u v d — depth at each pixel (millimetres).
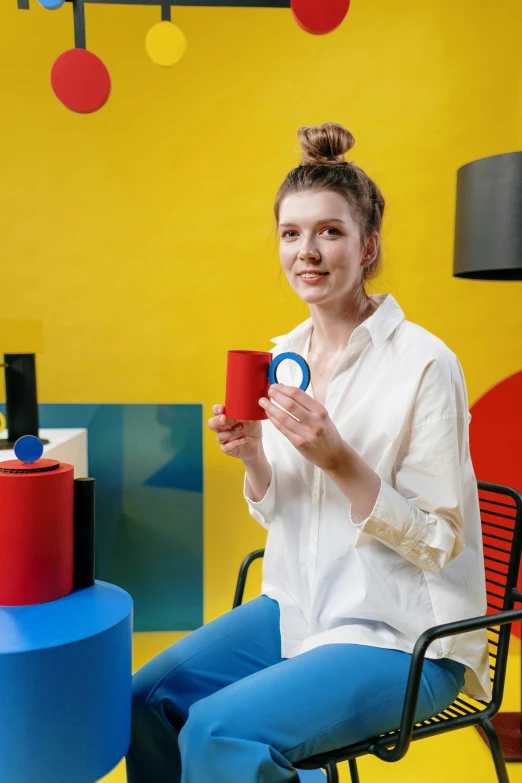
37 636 891
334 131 1146
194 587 2299
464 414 1114
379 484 1017
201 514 2271
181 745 969
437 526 1033
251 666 1212
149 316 2197
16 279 2164
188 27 2094
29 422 1883
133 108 2117
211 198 2164
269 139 2150
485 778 1651
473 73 2139
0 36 2068
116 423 2225
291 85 2133
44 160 2125
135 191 2150
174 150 2141
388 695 1007
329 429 962
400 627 1067
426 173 2168
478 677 1118
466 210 1539
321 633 1114
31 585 993
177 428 2236
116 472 2240
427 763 1707
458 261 1593
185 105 2127
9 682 851
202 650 1201
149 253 2176
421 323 2221
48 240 2154
